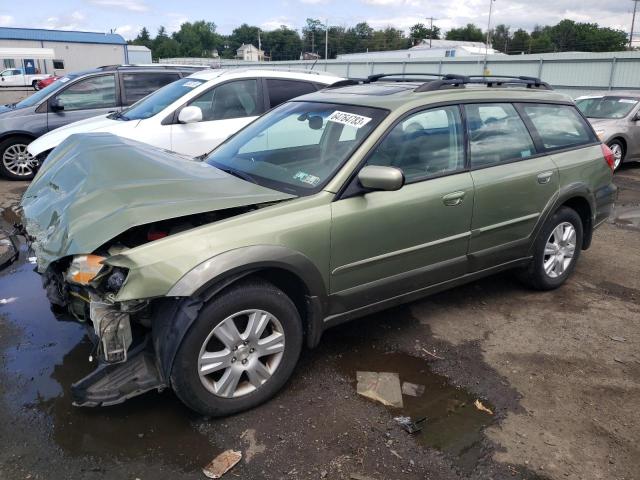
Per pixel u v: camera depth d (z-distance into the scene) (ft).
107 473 8.48
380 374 11.28
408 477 8.56
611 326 13.75
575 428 9.83
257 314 9.75
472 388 10.96
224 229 9.48
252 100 24.64
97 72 30.78
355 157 11.03
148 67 32.09
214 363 9.41
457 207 12.35
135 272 8.59
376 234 11.09
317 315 10.69
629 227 23.02
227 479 8.41
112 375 9.09
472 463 8.90
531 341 12.91
